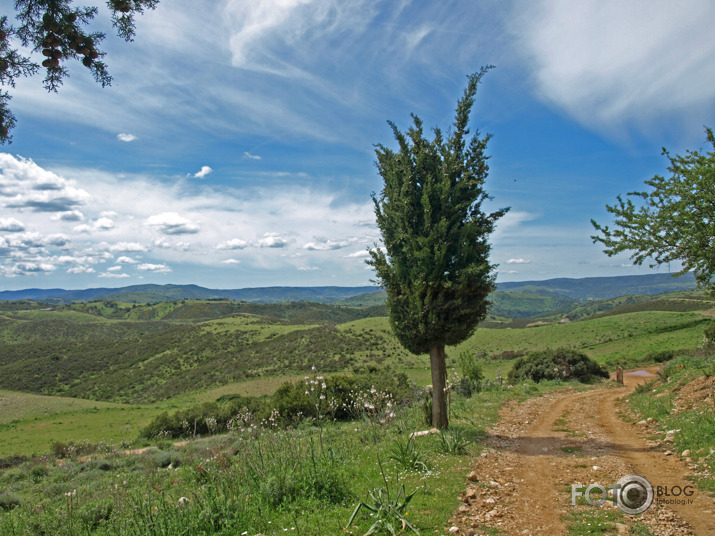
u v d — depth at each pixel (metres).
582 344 68.62
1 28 5.13
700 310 79.44
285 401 21.66
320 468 6.79
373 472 7.16
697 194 9.45
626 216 10.65
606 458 7.79
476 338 87.06
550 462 7.77
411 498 5.74
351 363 71.56
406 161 11.57
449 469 7.25
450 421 12.46
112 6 5.34
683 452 7.39
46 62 5.31
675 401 11.77
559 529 4.74
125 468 15.73
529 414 14.25
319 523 5.16
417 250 11.08
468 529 4.82
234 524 5.46
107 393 81.31
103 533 6.23
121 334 164.88
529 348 73.06
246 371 76.25
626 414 12.95
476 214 11.48
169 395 72.69
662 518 4.88
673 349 44.44
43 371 97.69
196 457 13.35
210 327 119.12
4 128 5.63
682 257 10.04
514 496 5.95
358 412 12.32
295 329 104.69
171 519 5.48
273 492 6.09
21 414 59.50
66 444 27.42
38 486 14.32
